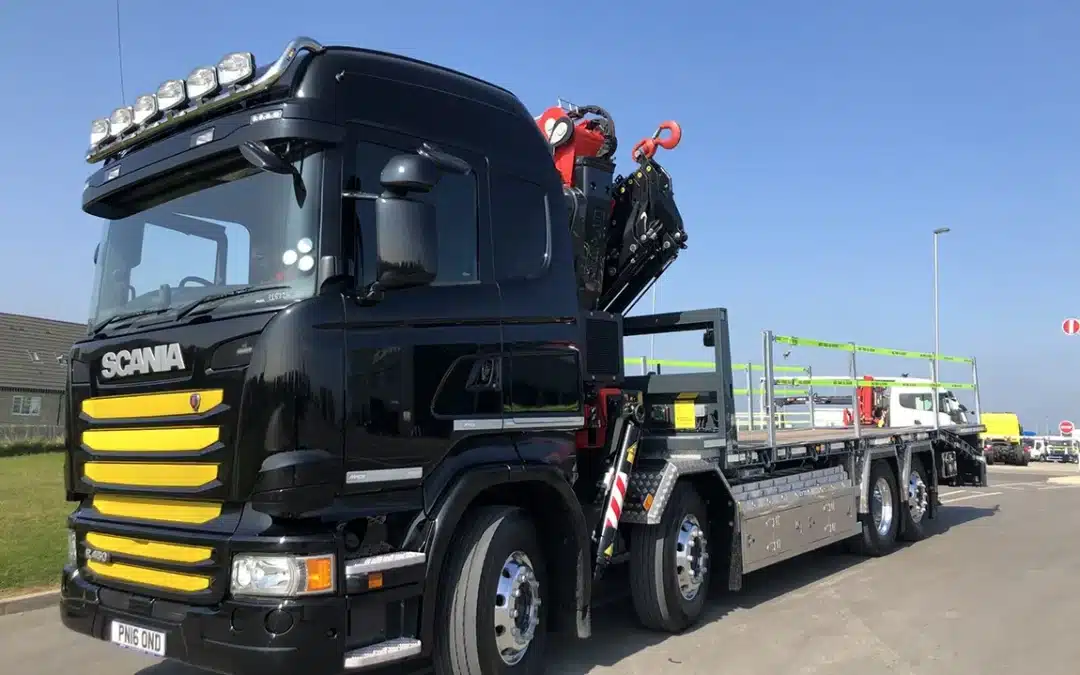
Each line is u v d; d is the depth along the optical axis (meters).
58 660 5.80
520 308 4.96
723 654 5.77
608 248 7.12
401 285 4.08
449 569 4.39
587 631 5.11
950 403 13.77
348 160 4.12
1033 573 8.72
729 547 6.71
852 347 9.73
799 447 8.12
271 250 4.02
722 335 6.88
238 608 3.60
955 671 5.41
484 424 4.57
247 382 3.74
